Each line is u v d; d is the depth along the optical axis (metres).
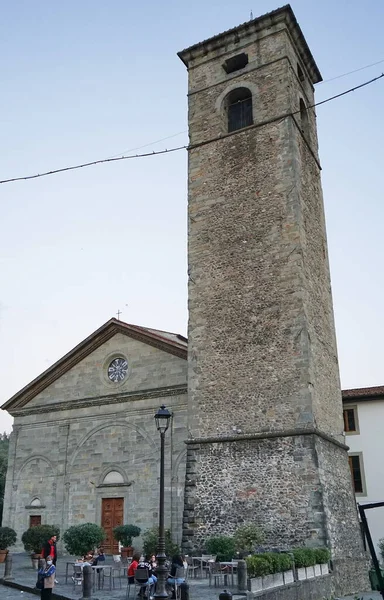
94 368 35.62
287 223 28.05
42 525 30.97
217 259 29.30
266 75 31.83
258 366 26.41
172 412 31.95
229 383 26.84
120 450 32.94
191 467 26.33
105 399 34.31
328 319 30.52
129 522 31.17
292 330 26.16
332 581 22.17
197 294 29.22
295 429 24.62
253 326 27.17
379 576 12.22
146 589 17.47
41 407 36.50
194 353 28.20
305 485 23.66
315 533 22.88
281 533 23.45
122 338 35.28
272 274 27.55
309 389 24.95
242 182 30.11
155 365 33.53
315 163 33.72
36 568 26.94
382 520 33.03
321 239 31.97
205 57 34.41
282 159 29.39
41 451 35.72
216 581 20.00
